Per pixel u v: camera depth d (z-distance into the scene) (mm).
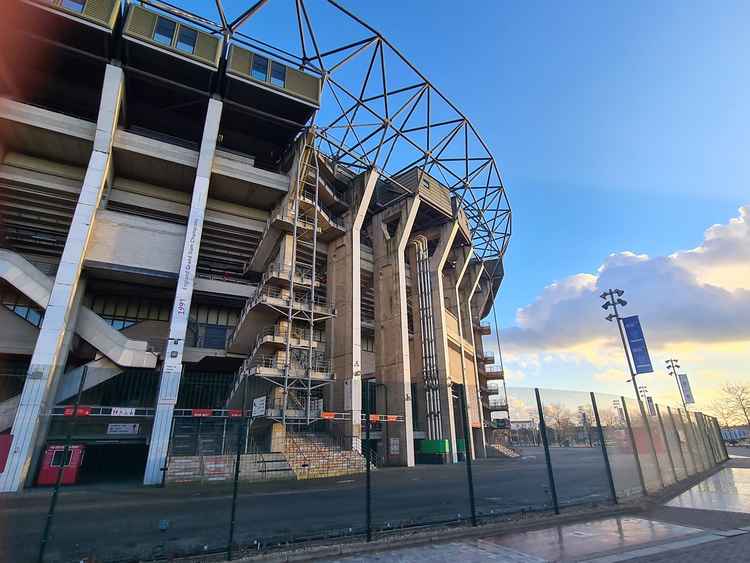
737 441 66000
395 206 46594
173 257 32281
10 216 31938
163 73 32375
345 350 36469
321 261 44062
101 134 28578
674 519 9914
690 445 20234
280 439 27344
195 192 30641
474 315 72688
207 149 31969
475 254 64312
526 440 29062
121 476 24672
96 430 26219
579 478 19219
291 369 30234
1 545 7391
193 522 10031
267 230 36531
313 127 36500
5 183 29906
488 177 51594
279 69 34906
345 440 32000
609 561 6707
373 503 12812
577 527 9133
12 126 28453
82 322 28203
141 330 36625
